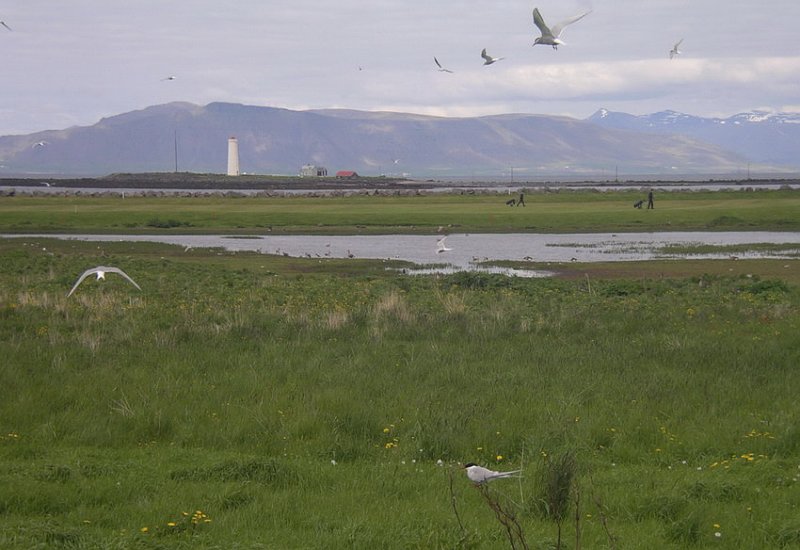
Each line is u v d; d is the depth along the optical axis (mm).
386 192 147375
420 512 10984
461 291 35375
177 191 169000
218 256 53219
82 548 9367
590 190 148000
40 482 11906
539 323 25203
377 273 45750
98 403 16531
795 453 13961
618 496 11578
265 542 9883
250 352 21312
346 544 9812
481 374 19172
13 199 111375
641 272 45844
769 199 107500
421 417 15312
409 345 22266
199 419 15617
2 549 9203
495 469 13156
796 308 29859
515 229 74562
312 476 12547
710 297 33156
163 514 10773
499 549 9617
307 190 185125
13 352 20203
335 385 17844
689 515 10602
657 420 15492
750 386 17922
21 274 39219
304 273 45312
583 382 18234
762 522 10648
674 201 106312
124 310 26766
